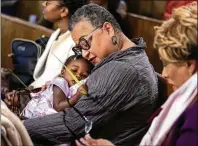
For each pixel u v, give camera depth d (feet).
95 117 7.09
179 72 5.64
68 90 8.15
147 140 5.91
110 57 7.34
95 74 7.27
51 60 9.74
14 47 10.86
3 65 12.70
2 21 12.66
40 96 8.23
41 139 7.27
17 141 5.99
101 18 7.51
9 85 9.87
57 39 10.08
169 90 7.93
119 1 14.47
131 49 7.38
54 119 7.24
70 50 9.55
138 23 15.12
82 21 7.59
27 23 12.67
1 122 5.89
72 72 8.36
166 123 5.70
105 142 6.40
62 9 10.03
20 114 8.27
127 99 7.11
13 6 17.83
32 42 10.75
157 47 5.70
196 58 5.49
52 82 8.18
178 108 5.61
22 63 10.75
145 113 7.38
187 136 5.43
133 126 7.36
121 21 14.55
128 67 7.13
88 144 6.46
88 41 7.51
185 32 5.47
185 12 5.49
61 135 7.20
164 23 5.65
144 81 7.21
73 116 7.14
